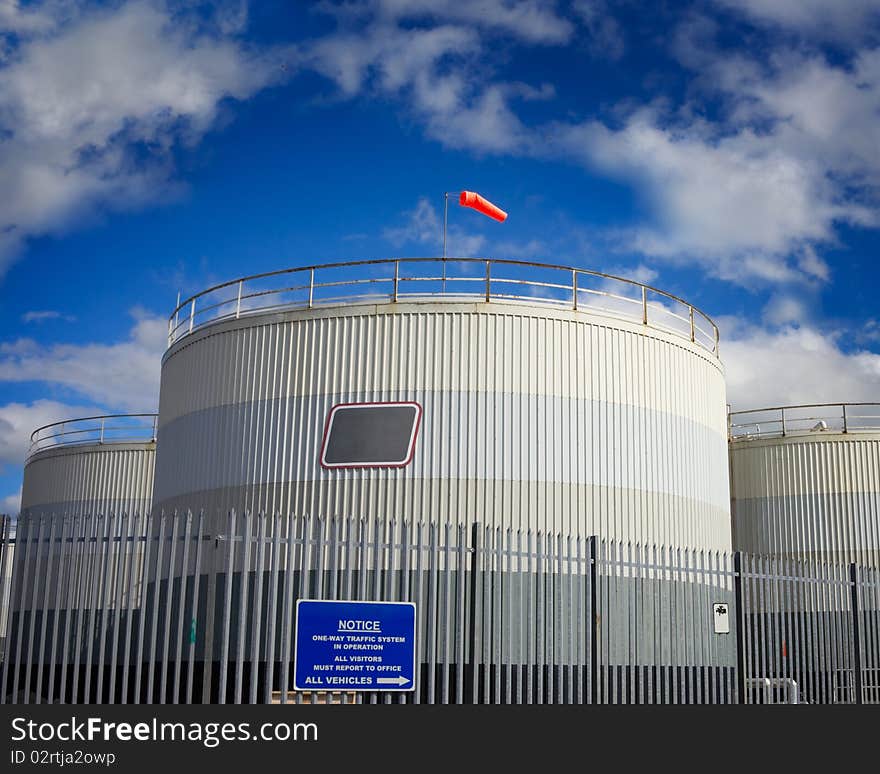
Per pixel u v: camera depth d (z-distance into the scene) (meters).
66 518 15.48
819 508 38.78
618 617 18.28
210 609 14.76
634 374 27.81
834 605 21.84
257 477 26.48
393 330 26.48
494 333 26.50
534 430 26.19
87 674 14.72
